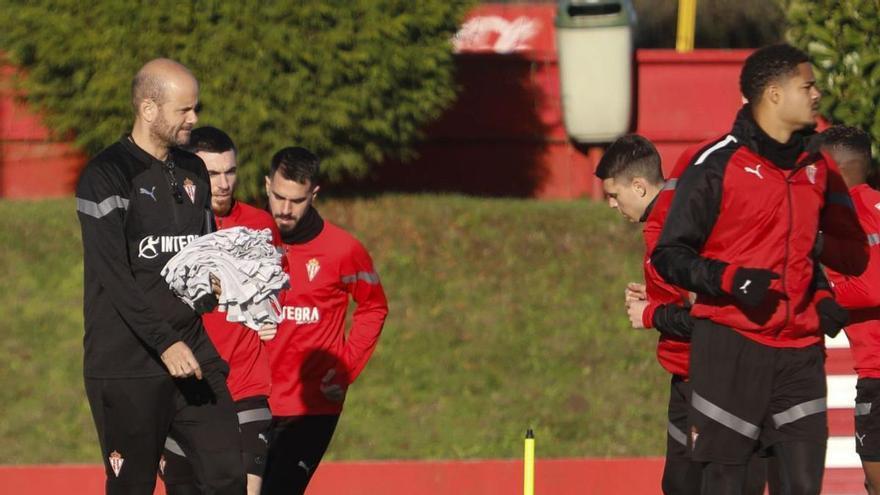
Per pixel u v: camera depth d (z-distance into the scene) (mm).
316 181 27875
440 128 56469
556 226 50688
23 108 53312
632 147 25156
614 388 43281
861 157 26719
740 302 20969
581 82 55625
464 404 42594
